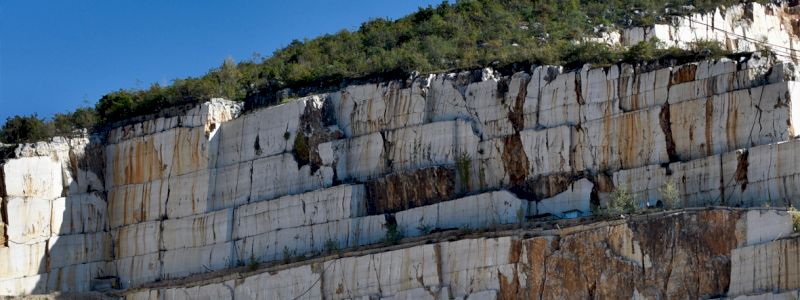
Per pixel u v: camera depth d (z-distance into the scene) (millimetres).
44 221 91188
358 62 96938
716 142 80250
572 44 92375
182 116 93438
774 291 71750
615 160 82312
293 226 87750
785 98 79438
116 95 97062
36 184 91500
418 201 85688
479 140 85938
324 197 87312
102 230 93562
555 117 84562
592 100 83812
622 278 75562
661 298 74500
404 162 87312
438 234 82562
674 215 75562
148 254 91750
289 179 89500
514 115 85562
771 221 73125
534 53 89125
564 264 77062
